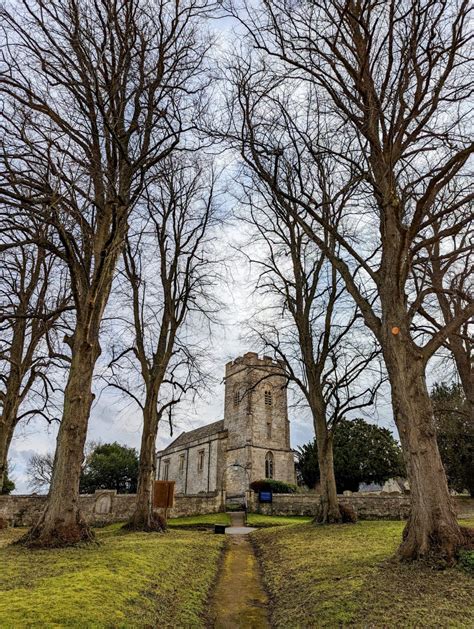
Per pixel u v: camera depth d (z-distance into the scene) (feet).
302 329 71.92
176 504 105.91
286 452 156.25
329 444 67.72
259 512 107.34
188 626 23.67
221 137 41.73
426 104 36.01
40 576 28.02
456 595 23.73
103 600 23.32
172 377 69.36
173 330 71.00
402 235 35.47
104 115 41.16
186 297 71.10
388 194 37.52
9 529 70.28
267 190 52.21
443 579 26.63
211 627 24.76
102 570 29.81
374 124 37.73
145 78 46.70
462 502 96.63
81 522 41.32
